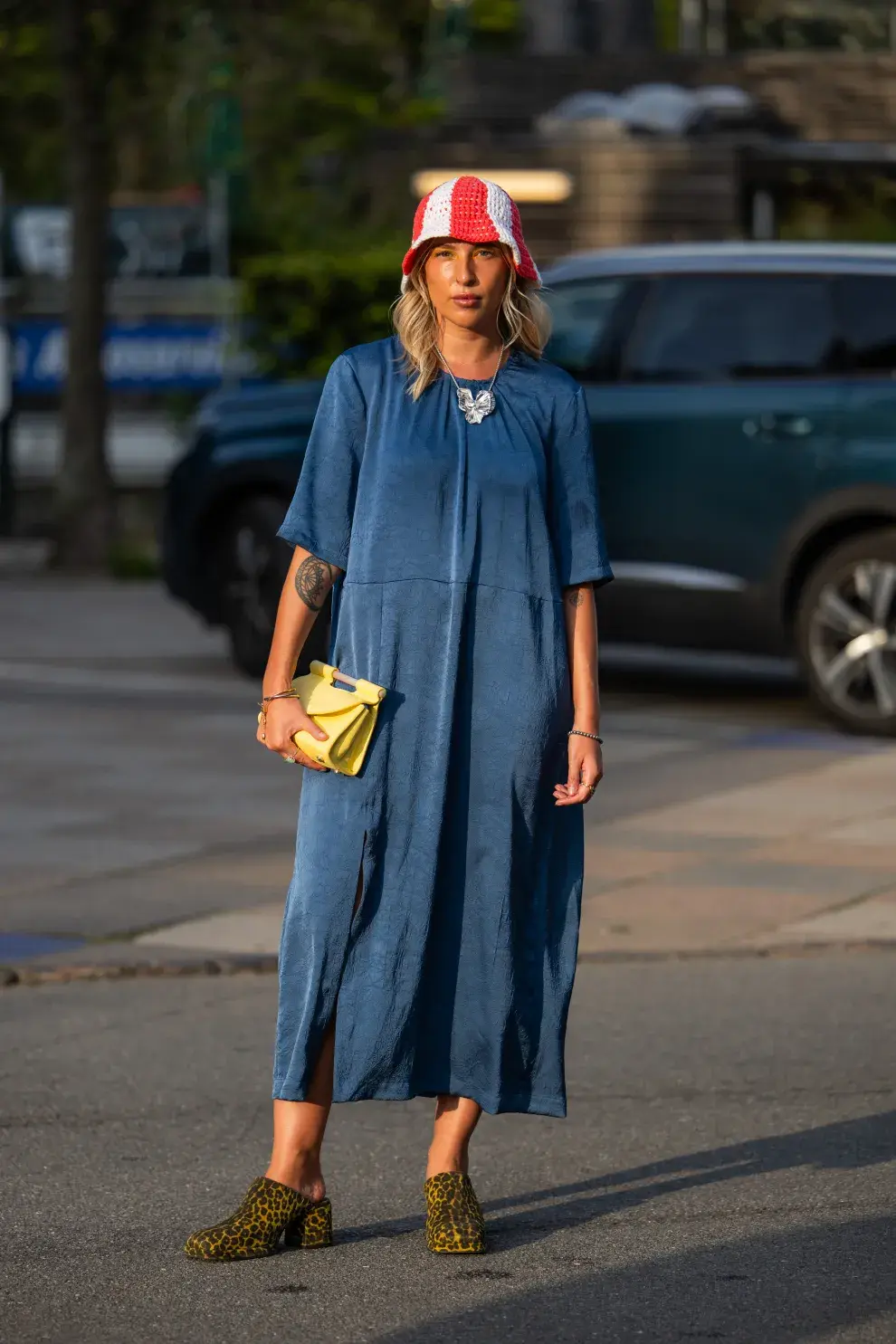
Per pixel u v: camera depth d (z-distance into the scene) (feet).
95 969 37.40
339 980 23.97
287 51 123.95
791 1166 27.78
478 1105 24.90
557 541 24.36
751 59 126.72
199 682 71.00
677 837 48.11
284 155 144.87
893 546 60.54
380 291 118.93
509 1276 23.76
